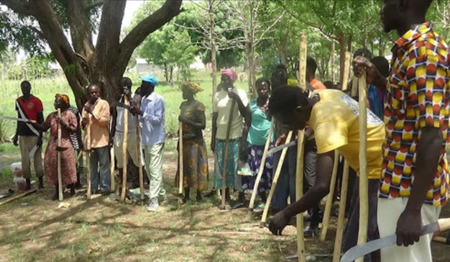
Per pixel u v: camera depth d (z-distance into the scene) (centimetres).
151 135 611
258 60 3033
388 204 235
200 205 635
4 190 774
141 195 655
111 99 777
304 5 1241
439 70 206
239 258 452
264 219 540
